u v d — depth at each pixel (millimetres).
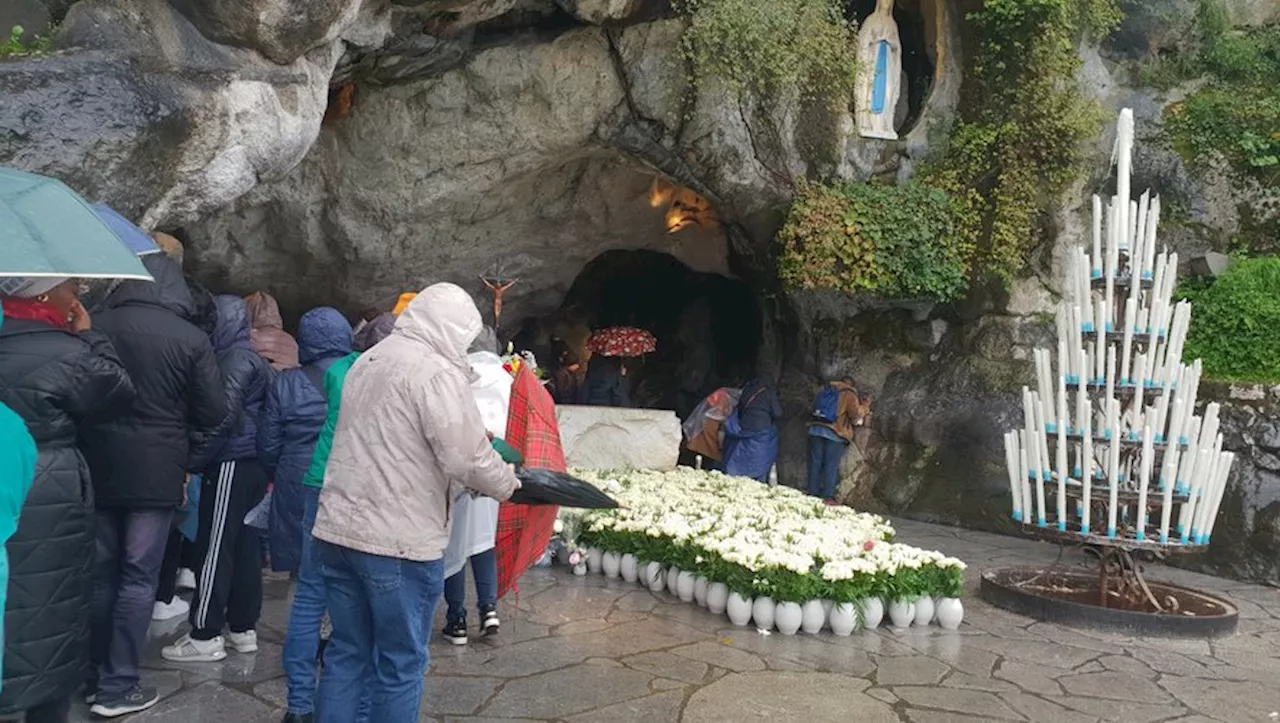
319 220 10070
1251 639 6262
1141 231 6523
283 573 6699
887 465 10906
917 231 10430
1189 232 10180
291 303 11211
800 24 10219
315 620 3883
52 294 3299
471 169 9969
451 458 3160
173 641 4984
